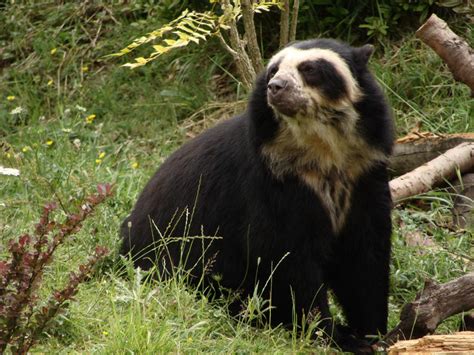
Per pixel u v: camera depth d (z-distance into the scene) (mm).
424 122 15688
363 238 10219
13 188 14508
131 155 16172
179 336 8938
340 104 9812
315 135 9750
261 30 17797
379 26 16953
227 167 10359
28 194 13805
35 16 20547
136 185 14312
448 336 8102
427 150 14094
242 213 10148
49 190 13789
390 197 10320
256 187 9914
